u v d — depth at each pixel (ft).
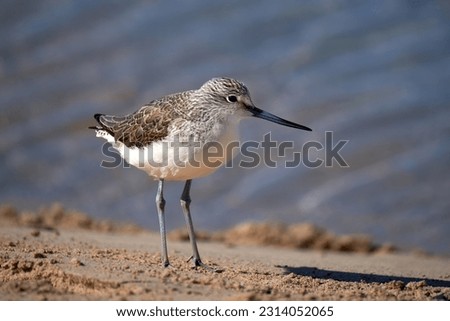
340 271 40.50
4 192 63.52
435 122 65.46
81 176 65.36
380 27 75.66
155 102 38.17
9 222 52.21
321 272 39.78
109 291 32.27
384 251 53.21
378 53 72.64
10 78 78.07
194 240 38.24
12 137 70.38
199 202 61.05
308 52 73.51
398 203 59.41
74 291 32.42
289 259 44.45
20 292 32.12
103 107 71.36
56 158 67.51
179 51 76.48
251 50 74.84
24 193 63.36
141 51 78.13
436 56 71.97
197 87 71.61
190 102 36.63
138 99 71.77
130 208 61.36
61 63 79.00
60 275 33.55
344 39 74.64
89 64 78.02
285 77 70.90
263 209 59.82
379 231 57.11
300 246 53.47
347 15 77.46
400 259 48.37
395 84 69.26
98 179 65.00
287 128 65.36
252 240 53.78
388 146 63.87
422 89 68.54
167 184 62.80
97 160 66.90
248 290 33.04
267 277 36.68
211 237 53.72
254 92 69.15
